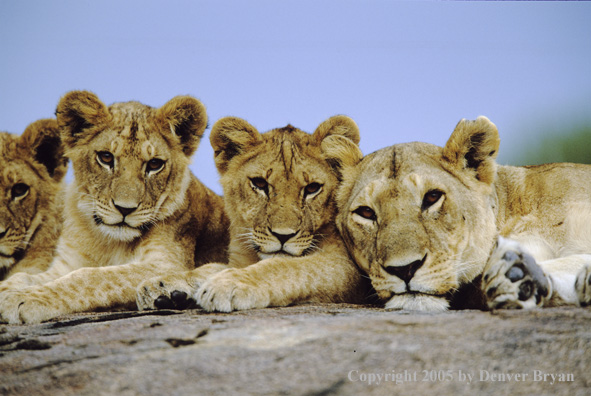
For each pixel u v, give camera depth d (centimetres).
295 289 766
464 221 736
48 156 1108
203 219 1096
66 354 485
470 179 781
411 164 758
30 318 755
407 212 715
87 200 983
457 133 770
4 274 1059
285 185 923
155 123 1013
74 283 825
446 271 706
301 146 961
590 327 470
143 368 434
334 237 907
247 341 472
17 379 438
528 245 796
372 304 834
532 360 420
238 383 401
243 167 978
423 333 466
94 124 992
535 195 822
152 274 905
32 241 1075
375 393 383
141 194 957
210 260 1120
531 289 595
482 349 435
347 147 863
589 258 665
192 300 817
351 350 439
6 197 1038
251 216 950
